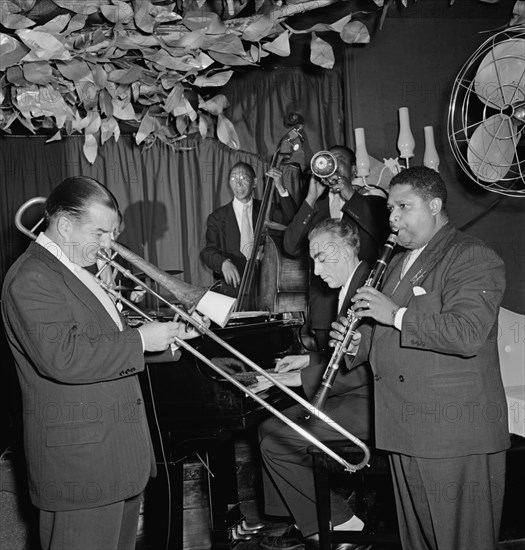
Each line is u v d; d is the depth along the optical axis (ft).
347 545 9.93
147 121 11.38
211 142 16.47
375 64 13.96
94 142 10.61
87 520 6.53
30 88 9.32
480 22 13.88
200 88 12.07
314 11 12.05
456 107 13.80
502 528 10.02
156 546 10.23
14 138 16.44
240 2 9.76
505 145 11.25
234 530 10.93
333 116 16.22
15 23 8.08
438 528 7.19
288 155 14.70
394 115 13.98
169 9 8.71
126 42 8.85
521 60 11.04
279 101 16.26
